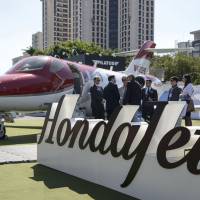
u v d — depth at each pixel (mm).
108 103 13203
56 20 92188
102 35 93062
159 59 71062
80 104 17078
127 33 91000
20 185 6961
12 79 13969
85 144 7281
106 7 93062
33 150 10570
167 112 5926
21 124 20391
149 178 5781
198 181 5023
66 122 8070
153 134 5902
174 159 5418
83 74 17125
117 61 36250
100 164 6867
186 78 12453
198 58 72750
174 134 5543
